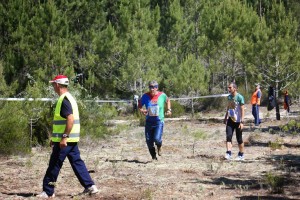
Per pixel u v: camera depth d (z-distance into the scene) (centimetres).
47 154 1235
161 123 1148
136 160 1150
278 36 2894
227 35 3212
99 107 1673
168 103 1163
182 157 1205
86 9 3197
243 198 746
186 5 3834
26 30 2773
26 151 1209
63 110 700
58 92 714
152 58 2992
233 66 3241
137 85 3036
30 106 1394
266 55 2881
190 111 3125
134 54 2956
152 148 1145
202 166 1057
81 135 1455
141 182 865
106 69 3038
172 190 799
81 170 731
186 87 3039
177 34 3472
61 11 3114
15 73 2658
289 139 1591
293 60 2859
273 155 1240
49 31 2831
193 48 3600
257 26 3300
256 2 4753
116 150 1364
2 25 2828
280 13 2956
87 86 2947
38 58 2705
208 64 3419
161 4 3841
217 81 3453
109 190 784
